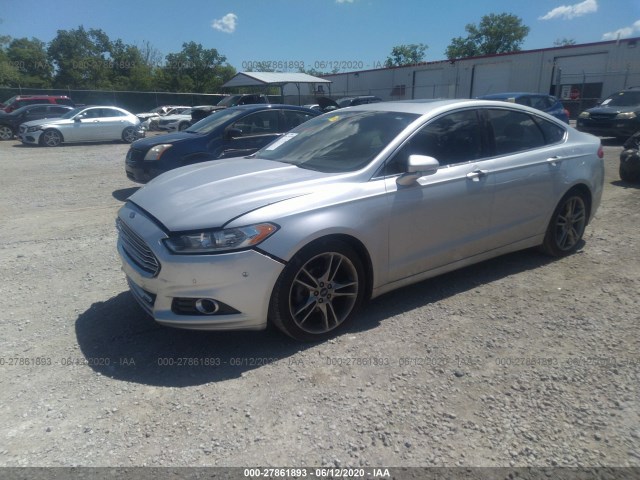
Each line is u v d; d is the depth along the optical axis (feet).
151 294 10.44
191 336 11.35
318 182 11.09
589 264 15.44
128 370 10.05
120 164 42.65
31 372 9.98
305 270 10.48
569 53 94.43
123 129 64.39
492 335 11.14
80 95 114.11
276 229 9.92
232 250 9.59
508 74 104.42
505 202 13.65
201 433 8.16
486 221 13.37
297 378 9.64
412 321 11.88
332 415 8.55
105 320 12.19
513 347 10.62
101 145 62.13
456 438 7.95
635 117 48.44
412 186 11.75
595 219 20.72
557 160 14.82
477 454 7.61
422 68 120.88
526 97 50.34
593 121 50.96
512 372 9.71
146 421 8.49
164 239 9.85
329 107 63.36
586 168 15.66
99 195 28.32
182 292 9.71
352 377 9.64
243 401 8.96
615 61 88.33
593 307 12.42
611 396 8.92
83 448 7.88
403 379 9.55
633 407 8.61
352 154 12.35
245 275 9.66
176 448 7.84
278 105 27.20
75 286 14.35
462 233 12.91
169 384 9.53
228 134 24.99
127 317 12.34
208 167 13.55
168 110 99.30
